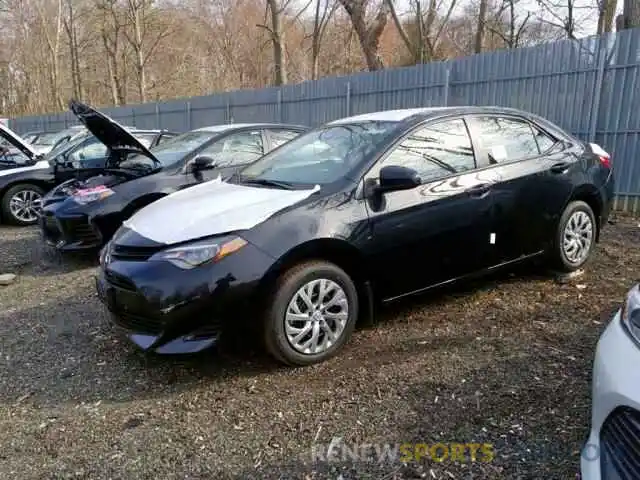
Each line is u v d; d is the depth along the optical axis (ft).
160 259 10.43
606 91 24.64
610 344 6.88
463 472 7.71
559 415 8.89
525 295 14.51
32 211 28.84
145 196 19.16
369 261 11.59
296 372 10.91
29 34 120.88
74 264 20.44
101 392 10.52
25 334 13.61
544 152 15.01
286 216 10.86
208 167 20.13
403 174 11.22
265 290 10.51
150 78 107.04
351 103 36.60
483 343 11.75
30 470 8.24
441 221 12.48
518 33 54.24
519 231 14.03
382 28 51.52
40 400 10.32
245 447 8.56
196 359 11.69
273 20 53.06
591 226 16.01
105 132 20.45
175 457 8.39
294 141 15.16
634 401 5.94
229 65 98.17
